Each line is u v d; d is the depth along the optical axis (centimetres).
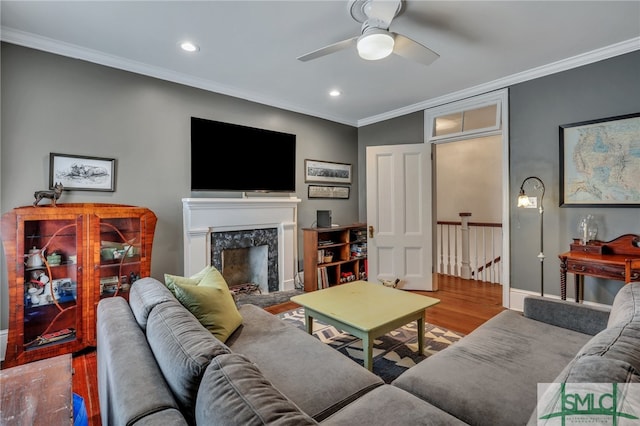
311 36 247
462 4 208
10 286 218
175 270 320
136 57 280
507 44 262
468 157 541
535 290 322
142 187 300
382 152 429
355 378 138
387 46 196
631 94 264
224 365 88
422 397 128
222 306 180
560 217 305
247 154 373
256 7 210
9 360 218
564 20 227
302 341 173
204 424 76
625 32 245
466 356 151
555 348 159
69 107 262
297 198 426
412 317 220
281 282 402
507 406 115
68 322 248
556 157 306
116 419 90
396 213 425
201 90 338
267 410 71
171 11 213
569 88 296
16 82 240
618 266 244
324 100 401
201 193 340
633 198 264
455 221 538
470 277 493
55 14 215
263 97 384
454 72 318
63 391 117
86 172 270
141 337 129
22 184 243
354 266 464
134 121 295
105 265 260
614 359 84
